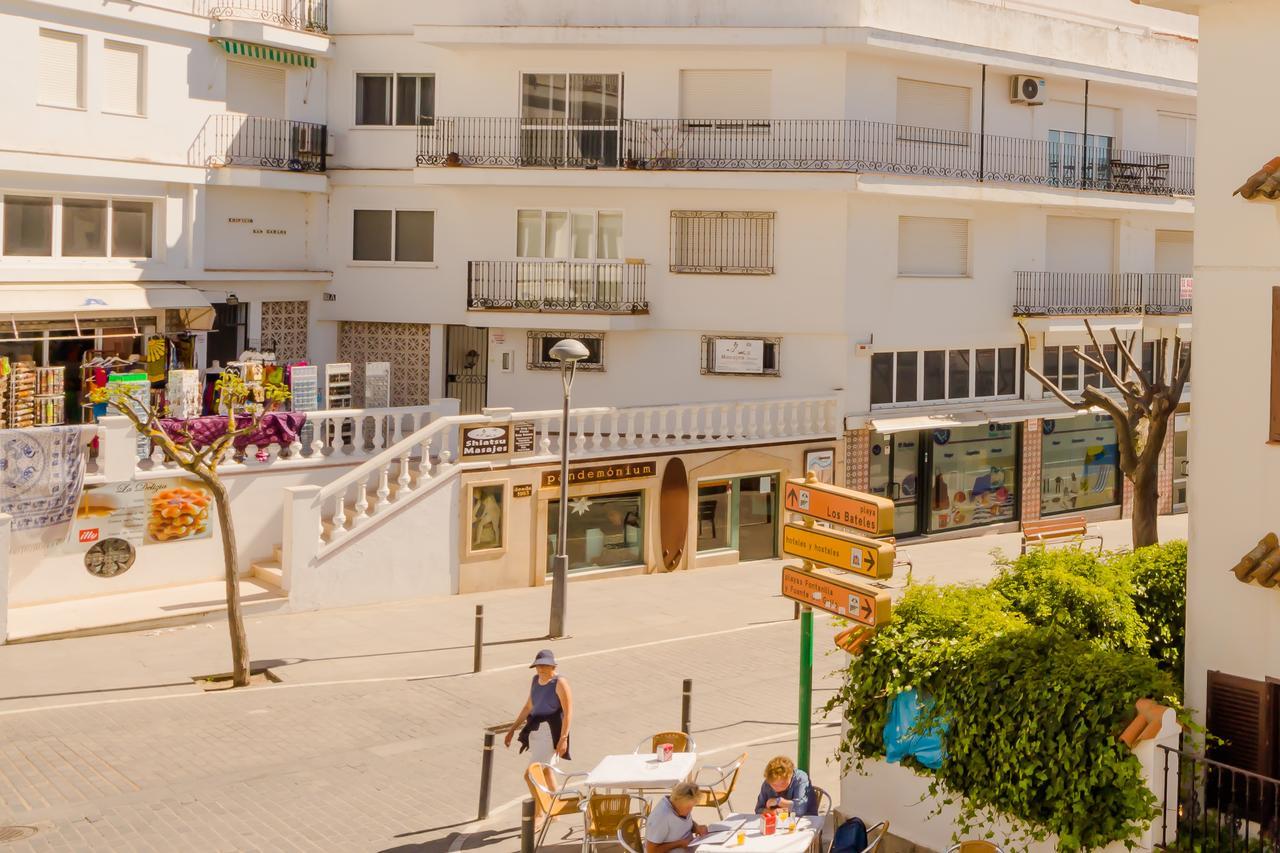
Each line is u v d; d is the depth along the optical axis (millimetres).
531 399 30984
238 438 23688
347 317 32250
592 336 30797
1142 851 10523
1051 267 34000
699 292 30156
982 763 11312
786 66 29594
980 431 32688
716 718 17703
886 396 30906
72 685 18484
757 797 13797
